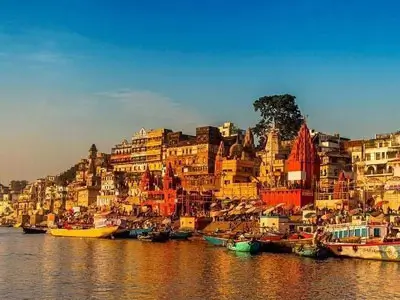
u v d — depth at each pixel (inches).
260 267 2655.0
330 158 5019.7
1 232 6791.3
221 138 6456.7
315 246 3004.4
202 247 3713.1
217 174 5748.0
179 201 5482.3
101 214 6018.7
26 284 2258.9
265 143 6190.9
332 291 2065.7
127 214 5969.5
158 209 5679.1
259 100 6461.6
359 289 2103.8
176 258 3063.5
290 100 6397.6
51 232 5718.5
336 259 2925.7
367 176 4650.6
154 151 7273.6
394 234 3093.0
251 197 5137.8
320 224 3703.3
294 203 4483.3
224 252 3346.5
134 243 4224.9
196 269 2608.3
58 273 2554.1
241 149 5866.1
